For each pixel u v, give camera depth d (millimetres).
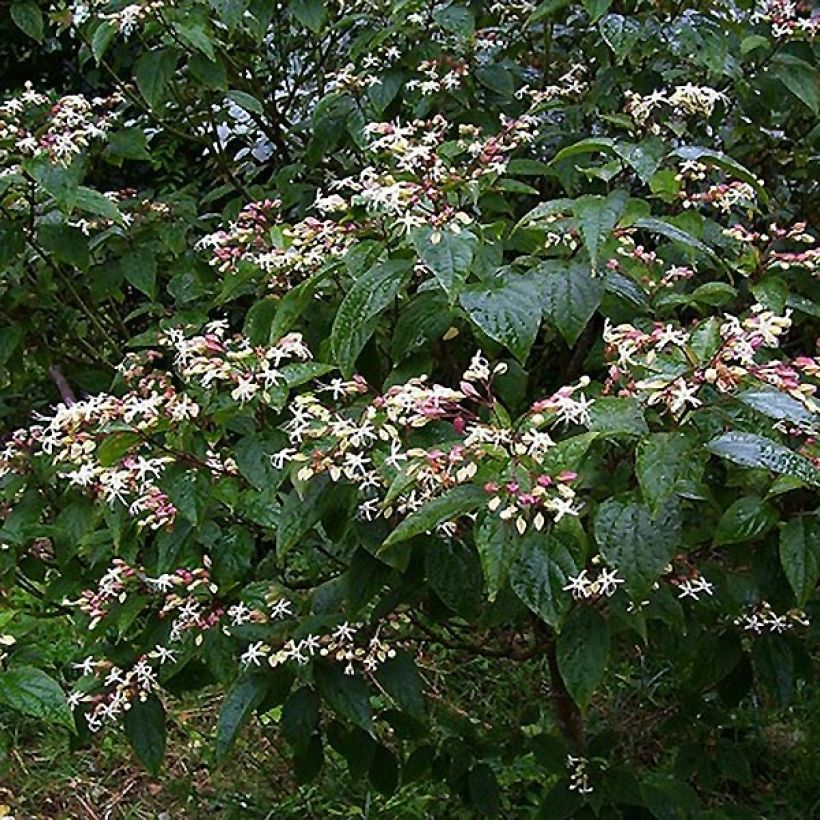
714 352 1546
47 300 2998
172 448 1904
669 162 2299
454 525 1799
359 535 1840
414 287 2068
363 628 2062
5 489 2576
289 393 2021
